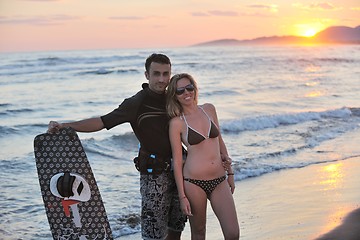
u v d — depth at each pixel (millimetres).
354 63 48188
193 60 49031
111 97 21141
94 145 11180
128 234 6004
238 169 9117
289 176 8711
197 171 4102
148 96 4184
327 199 7047
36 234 6039
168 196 4297
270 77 32031
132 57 46344
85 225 4199
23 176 8773
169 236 4539
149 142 4184
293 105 19312
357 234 5457
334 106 18953
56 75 30250
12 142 12336
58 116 16547
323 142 11930
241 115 16453
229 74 33938
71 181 4113
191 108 4195
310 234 5512
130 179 8523
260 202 7016
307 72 36938
